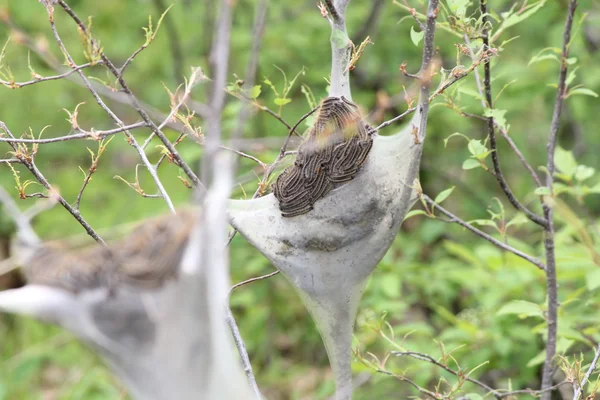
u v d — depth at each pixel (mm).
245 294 9859
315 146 4934
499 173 5727
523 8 5520
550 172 6020
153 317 3809
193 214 3996
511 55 10992
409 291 9805
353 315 5156
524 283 7809
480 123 12336
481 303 8664
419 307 10047
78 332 3875
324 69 10984
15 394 10211
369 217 4980
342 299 5117
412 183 4953
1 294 3912
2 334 11352
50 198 4645
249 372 5016
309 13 11742
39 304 3859
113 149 11484
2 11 4520
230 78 10641
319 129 4941
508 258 7590
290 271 5086
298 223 5000
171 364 3820
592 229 7148
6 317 11281
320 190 4941
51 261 4039
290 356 11383
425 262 10953
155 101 12289
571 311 7480
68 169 12023
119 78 4652
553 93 11078
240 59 11008
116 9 13031
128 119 12352
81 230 10531
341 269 5051
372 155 5000
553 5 10016
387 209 4992
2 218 10930
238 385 4133
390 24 11820
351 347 5234
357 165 4922
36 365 9844
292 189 4961
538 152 12719
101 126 12148
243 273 10016
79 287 3896
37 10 12297
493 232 10992
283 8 12102
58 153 12047
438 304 9398
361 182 4945
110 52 12828
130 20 13016
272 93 10922
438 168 12383
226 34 3467
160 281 3822
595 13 10836
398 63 11656
